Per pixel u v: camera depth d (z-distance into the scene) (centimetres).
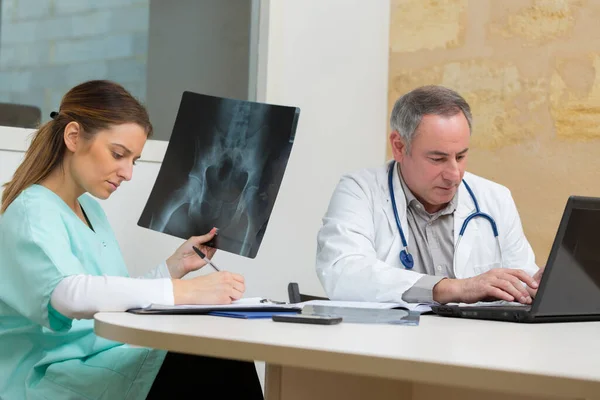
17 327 148
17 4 225
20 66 225
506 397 108
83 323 150
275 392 111
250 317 117
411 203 201
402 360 78
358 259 176
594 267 134
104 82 164
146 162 238
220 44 260
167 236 240
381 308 138
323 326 109
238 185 168
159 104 249
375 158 277
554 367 76
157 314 119
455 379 76
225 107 171
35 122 228
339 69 274
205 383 145
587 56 249
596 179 247
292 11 269
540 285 128
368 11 277
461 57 267
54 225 143
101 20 240
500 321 131
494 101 262
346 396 120
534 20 256
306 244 269
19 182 160
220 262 251
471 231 199
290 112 168
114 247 175
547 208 254
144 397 141
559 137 252
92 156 159
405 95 199
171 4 252
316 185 270
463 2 266
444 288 156
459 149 189
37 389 139
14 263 139
